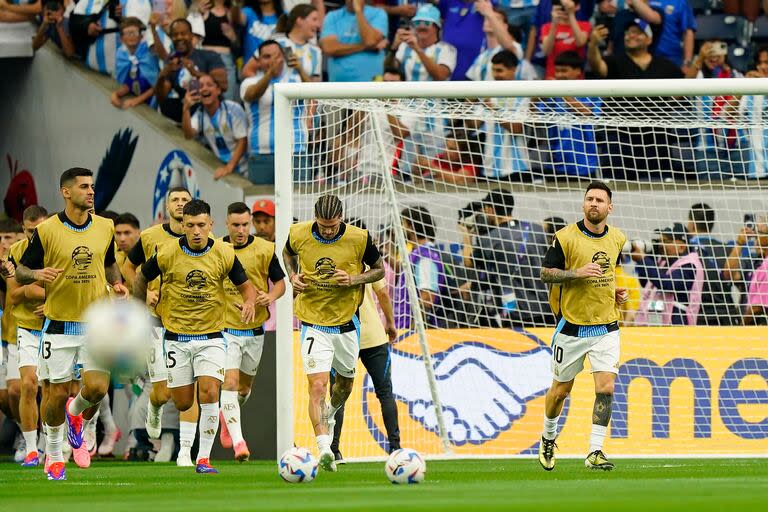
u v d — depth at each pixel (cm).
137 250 3444
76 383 3634
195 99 5466
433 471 3212
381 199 4506
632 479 2723
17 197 6241
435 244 4650
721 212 4591
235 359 3834
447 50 5475
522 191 4897
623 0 5338
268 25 5628
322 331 3095
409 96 3856
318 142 4619
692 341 4250
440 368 4331
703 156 4884
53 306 2931
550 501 1880
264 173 5356
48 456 2981
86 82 5881
